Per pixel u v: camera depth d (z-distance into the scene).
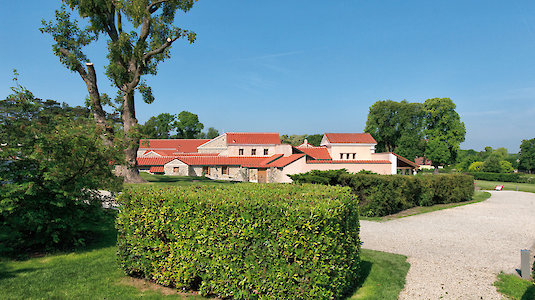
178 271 5.82
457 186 21.09
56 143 7.80
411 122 61.78
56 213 7.79
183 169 41.31
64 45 23.06
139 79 23.84
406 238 10.88
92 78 22.84
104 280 6.32
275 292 5.14
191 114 87.31
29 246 8.09
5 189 7.06
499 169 59.03
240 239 5.31
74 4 22.17
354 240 6.53
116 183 9.29
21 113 7.95
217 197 5.86
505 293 6.33
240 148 44.12
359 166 27.00
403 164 32.03
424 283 6.83
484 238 10.92
